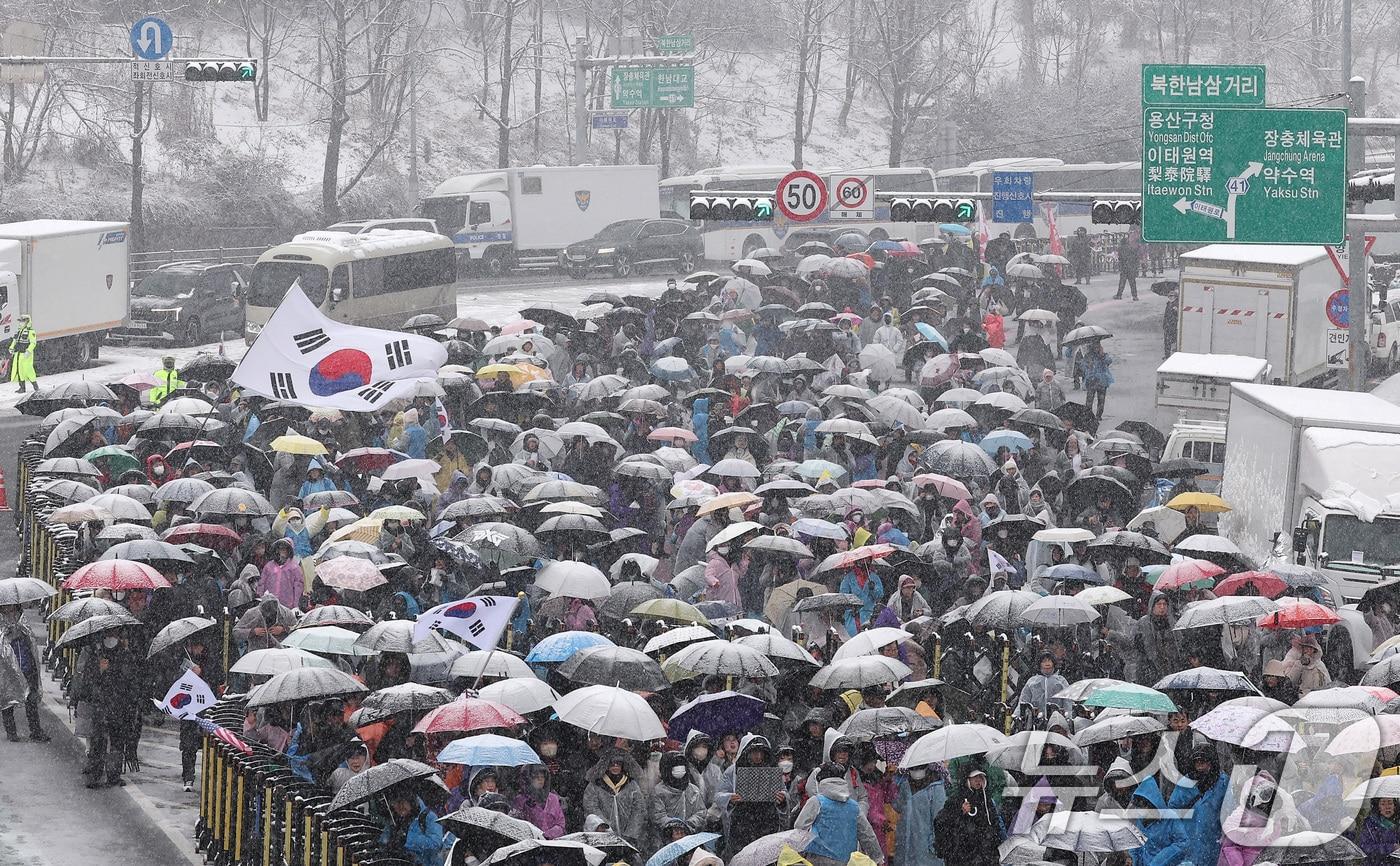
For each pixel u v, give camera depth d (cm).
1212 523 8512
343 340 6875
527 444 8112
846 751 4131
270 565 6172
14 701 5962
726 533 6391
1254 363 10700
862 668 4594
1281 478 7331
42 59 11656
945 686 4644
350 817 4084
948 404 9319
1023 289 15650
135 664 5531
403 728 4550
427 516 7181
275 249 15038
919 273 16212
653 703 4759
